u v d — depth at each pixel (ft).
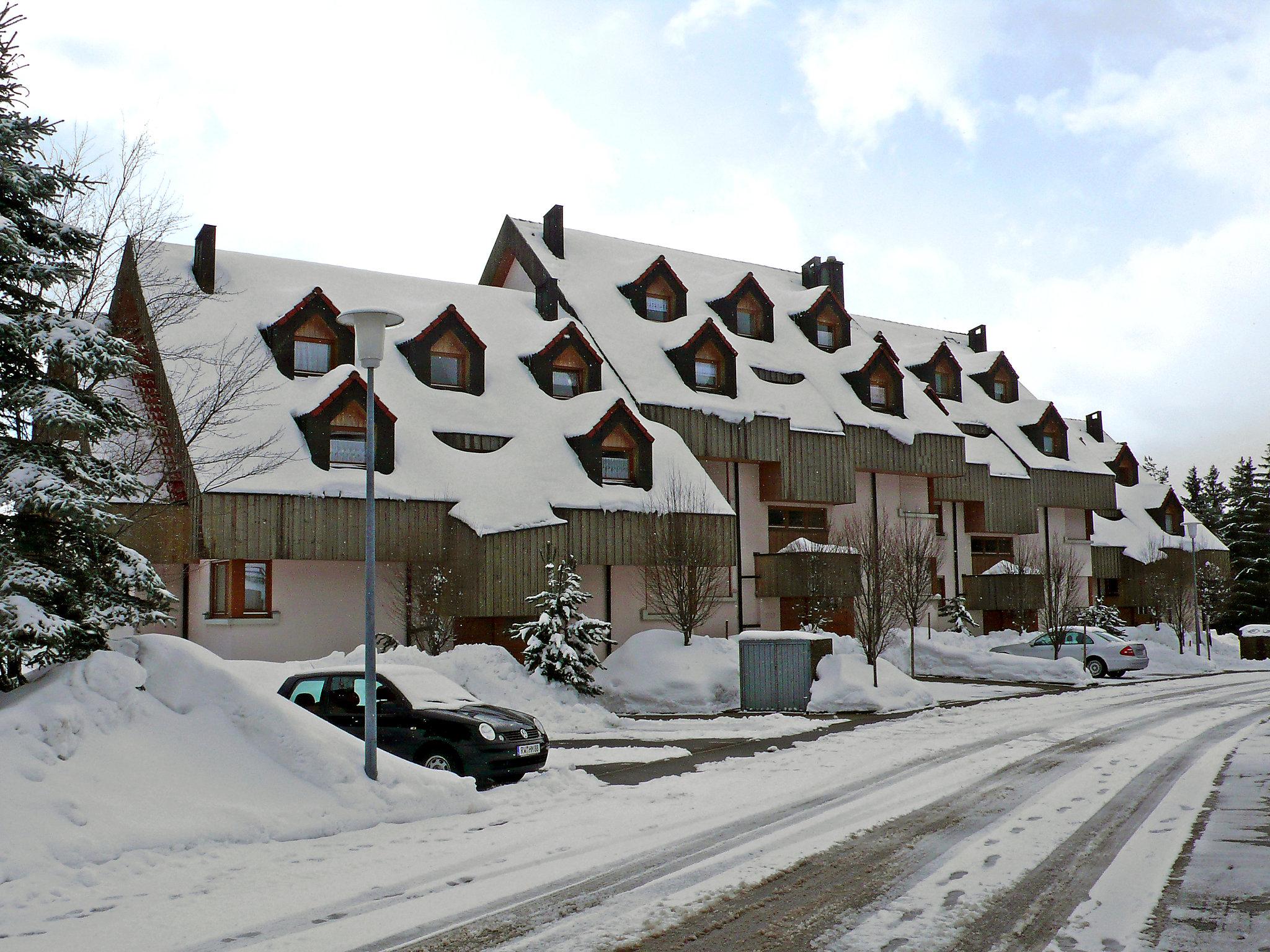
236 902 25.52
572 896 25.86
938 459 135.03
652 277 127.75
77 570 39.34
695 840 32.50
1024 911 24.11
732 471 119.24
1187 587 172.45
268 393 91.81
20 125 39.91
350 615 92.63
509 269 136.56
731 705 87.66
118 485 40.55
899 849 30.96
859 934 22.56
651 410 111.34
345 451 92.32
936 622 140.77
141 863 29.22
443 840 33.12
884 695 82.33
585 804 39.75
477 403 104.99
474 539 89.97
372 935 22.68
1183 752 52.16
